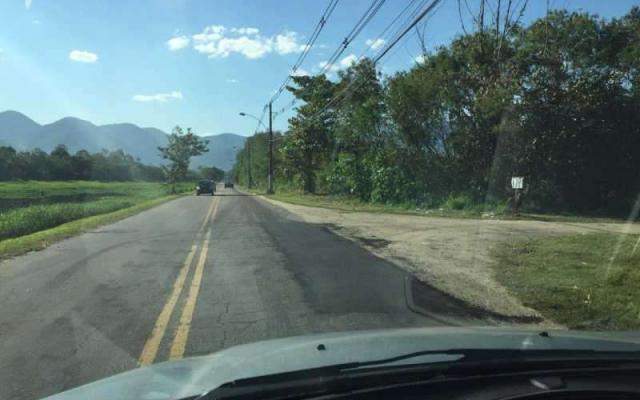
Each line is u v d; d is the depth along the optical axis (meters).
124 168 144.12
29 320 7.38
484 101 26.20
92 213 29.78
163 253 13.70
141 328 6.98
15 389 4.98
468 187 29.53
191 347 6.19
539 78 25.69
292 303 8.29
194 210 31.02
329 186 44.22
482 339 3.28
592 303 8.18
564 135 25.62
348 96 41.22
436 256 12.90
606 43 25.66
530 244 14.49
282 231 18.81
